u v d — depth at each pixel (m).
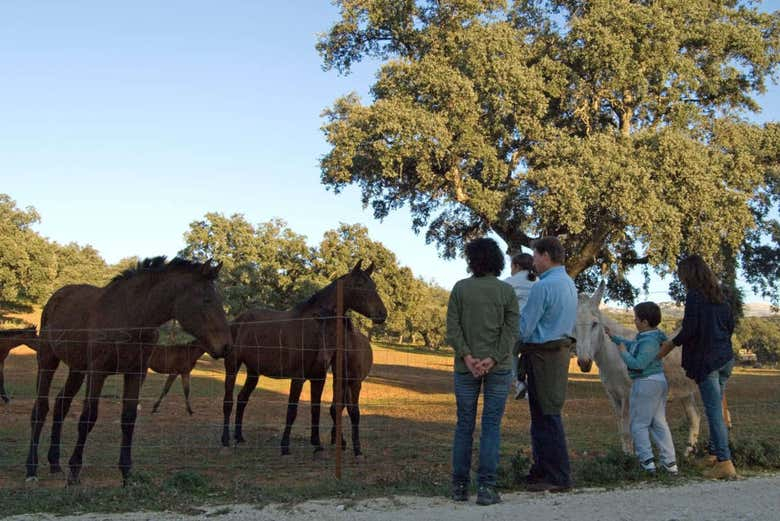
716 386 6.86
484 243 5.85
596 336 7.60
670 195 18.95
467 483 5.76
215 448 9.34
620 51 19.44
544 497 5.86
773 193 22.70
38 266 47.16
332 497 5.98
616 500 5.53
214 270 6.89
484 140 21.16
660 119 22.52
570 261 22.09
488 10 21.77
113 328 6.75
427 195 24.12
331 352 8.90
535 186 19.78
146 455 8.73
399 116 18.91
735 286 22.61
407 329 59.34
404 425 12.27
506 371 5.70
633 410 6.98
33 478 7.00
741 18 22.22
